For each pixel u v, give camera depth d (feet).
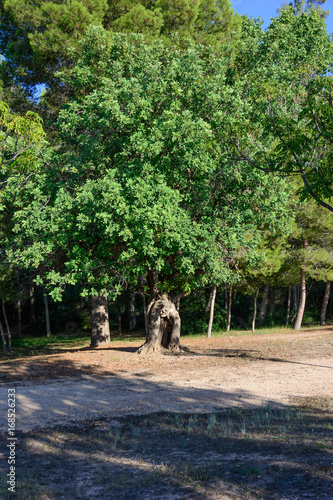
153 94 46.73
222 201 50.78
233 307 125.08
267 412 27.89
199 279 54.19
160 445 21.90
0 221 71.00
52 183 51.72
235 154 43.52
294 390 34.01
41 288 121.90
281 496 14.98
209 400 31.81
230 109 44.65
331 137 33.60
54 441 22.97
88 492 16.21
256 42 52.11
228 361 48.29
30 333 123.44
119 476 17.74
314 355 50.03
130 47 50.85
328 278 84.28
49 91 73.92
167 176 45.44
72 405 30.94
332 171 32.73
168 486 16.40
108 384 38.34
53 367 48.47
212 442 21.91
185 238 43.52
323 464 17.74
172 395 33.58
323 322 97.04
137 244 41.65
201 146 43.27
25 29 68.69
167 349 57.16
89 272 45.11
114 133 48.11
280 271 88.12
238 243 49.60
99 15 67.15
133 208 39.34
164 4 69.05
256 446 20.76
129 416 28.19
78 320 126.93
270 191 47.50
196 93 47.34
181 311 109.50
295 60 50.57
